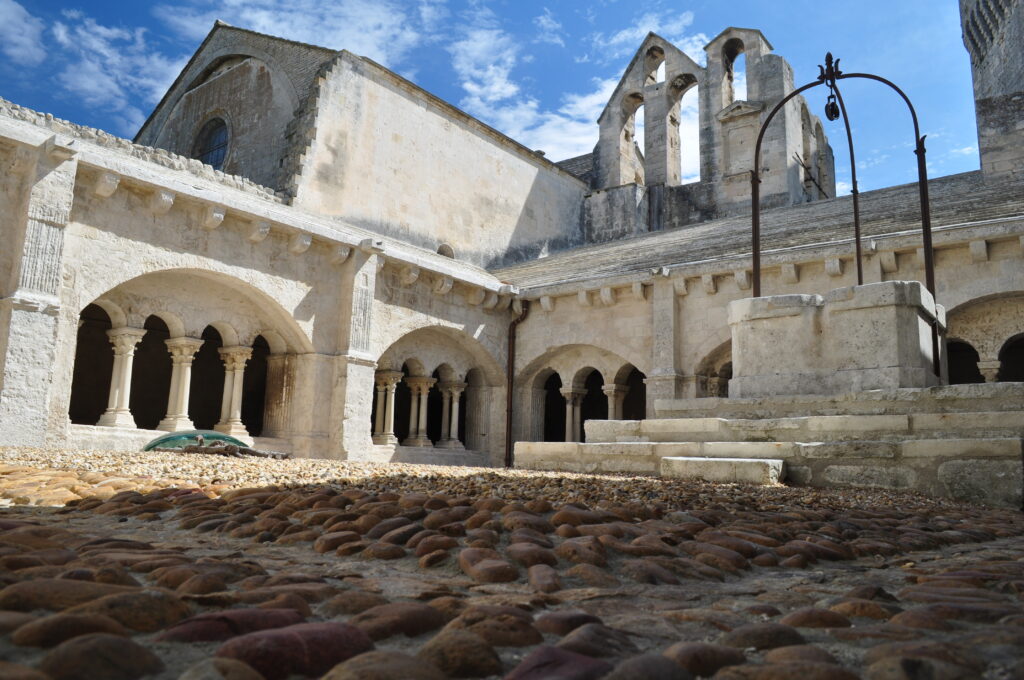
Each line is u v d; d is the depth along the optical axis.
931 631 2.03
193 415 20.91
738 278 16.67
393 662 1.53
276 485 6.23
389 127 23.14
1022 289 13.74
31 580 2.06
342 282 16.95
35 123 13.58
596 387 25.33
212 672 1.41
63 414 12.09
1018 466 6.85
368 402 16.81
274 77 23.88
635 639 1.97
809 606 2.47
